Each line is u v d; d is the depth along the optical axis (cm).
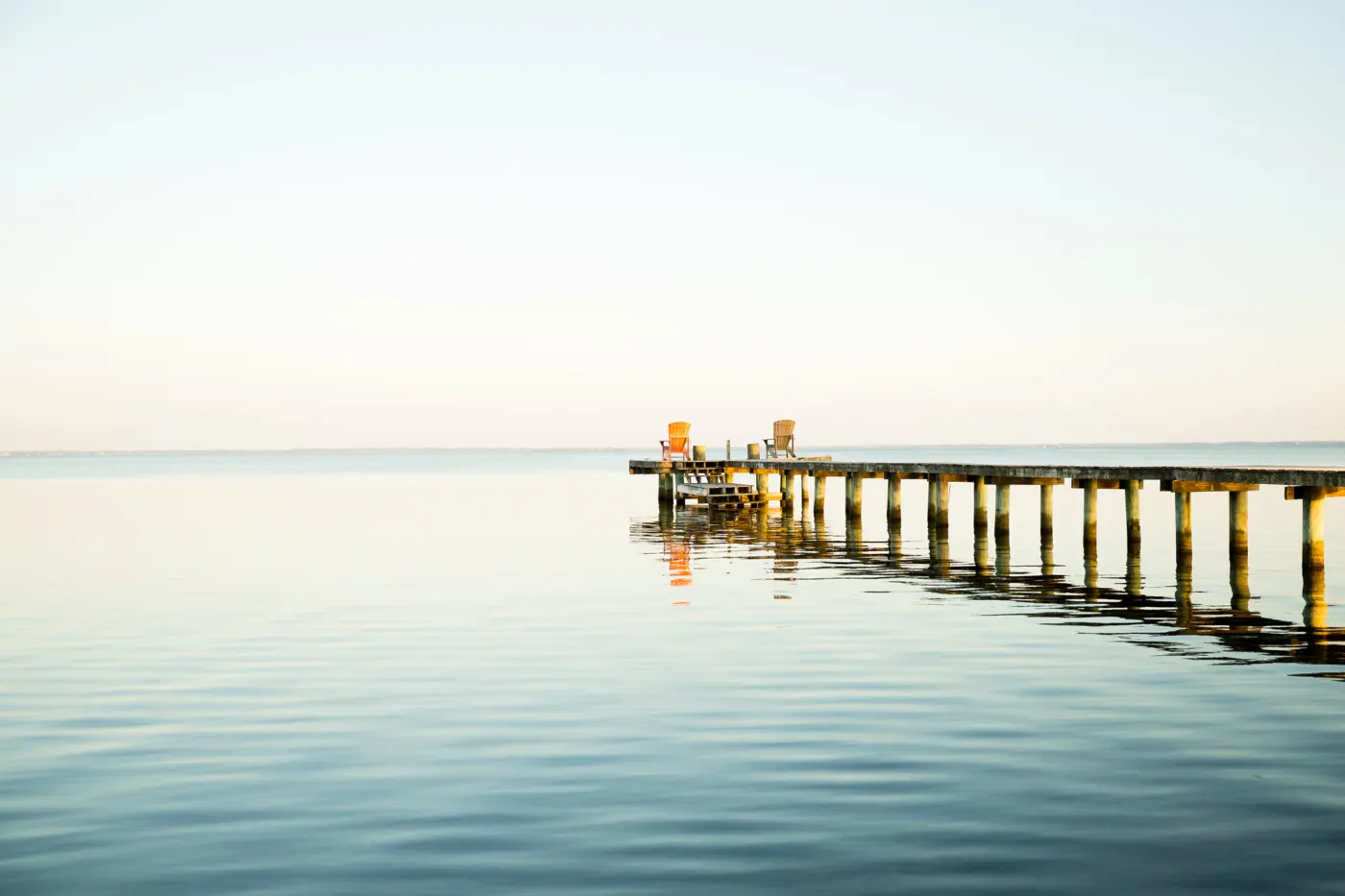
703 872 784
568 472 11481
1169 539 3381
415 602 2058
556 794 946
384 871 791
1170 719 1165
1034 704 1233
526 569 2578
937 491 3212
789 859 806
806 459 4328
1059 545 3178
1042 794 934
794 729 1138
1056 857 805
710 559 2792
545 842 841
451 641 1655
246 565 2717
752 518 4309
